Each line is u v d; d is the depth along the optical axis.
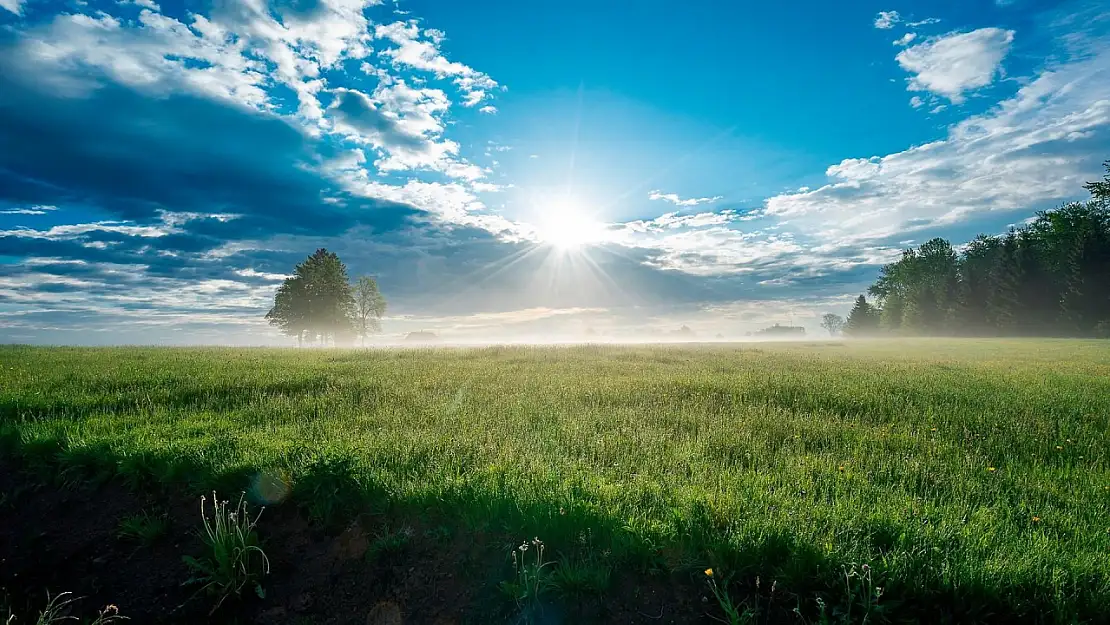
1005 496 5.65
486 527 4.59
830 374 16.69
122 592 4.45
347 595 4.25
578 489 5.14
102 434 7.14
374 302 78.44
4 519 5.66
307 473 5.30
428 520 4.80
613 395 11.66
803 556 3.98
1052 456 7.49
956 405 11.06
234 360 18.70
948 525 4.67
